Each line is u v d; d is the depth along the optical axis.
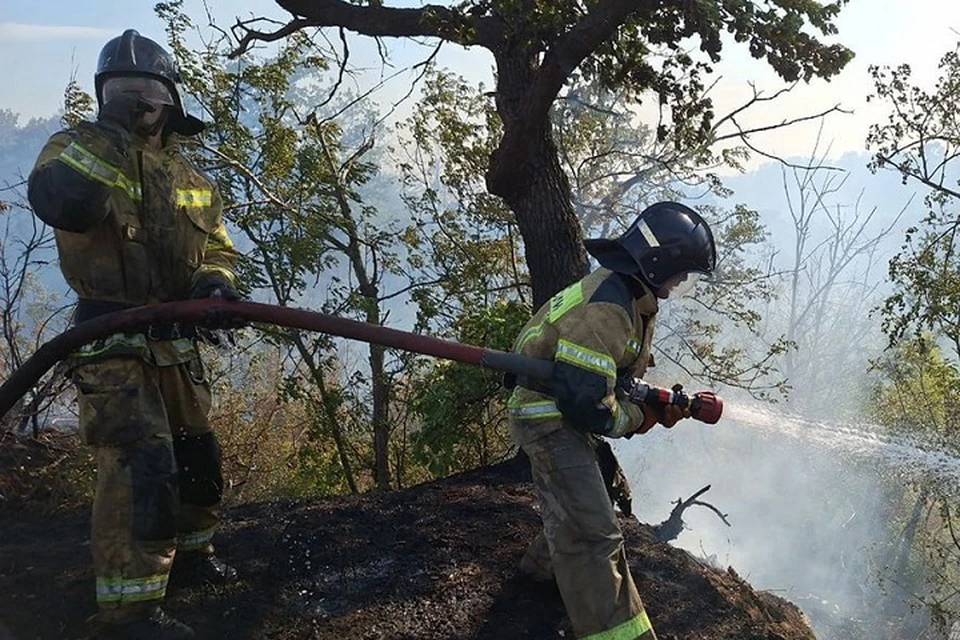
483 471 5.52
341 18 5.73
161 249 3.36
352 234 9.40
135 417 3.21
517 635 3.60
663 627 3.76
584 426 3.02
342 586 3.92
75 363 3.25
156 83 3.29
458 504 4.80
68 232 3.17
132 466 3.20
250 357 9.88
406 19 5.61
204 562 3.88
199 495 3.76
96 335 3.17
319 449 9.23
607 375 3.01
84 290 3.33
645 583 4.05
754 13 4.98
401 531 4.42
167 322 3.18
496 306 7.79
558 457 3.19
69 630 3.49
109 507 3.19
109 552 3.18
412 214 9.86
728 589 4.19
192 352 3.54
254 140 9.18
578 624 3.16
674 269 3.14
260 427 9.53
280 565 4.06
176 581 3.83
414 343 3.14
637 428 3.26
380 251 9.60
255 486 9.20
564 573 3.16
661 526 3.81
